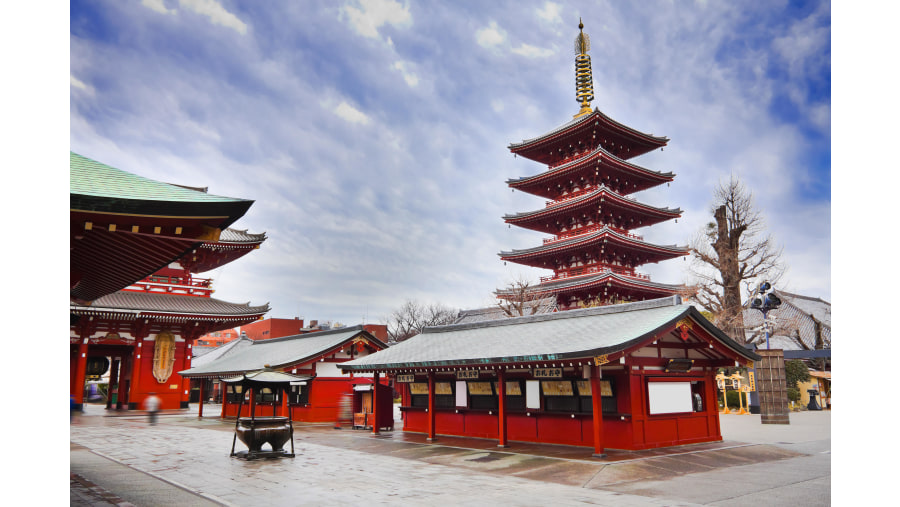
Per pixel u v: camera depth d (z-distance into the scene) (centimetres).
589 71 5641
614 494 1182
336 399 3209
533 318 2291
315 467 1562
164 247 1034
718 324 4516
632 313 1944
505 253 5597
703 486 1260
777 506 1067
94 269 1292
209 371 3812
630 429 1709
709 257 5016
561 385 1912
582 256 5291
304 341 3712
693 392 2028
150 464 1612
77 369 4278
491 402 2181
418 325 9100
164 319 4478
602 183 5325
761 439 2105
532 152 5853
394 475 1427
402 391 2656
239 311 4753
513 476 1409
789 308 5734
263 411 3441
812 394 4334
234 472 1476
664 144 5794
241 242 4819
